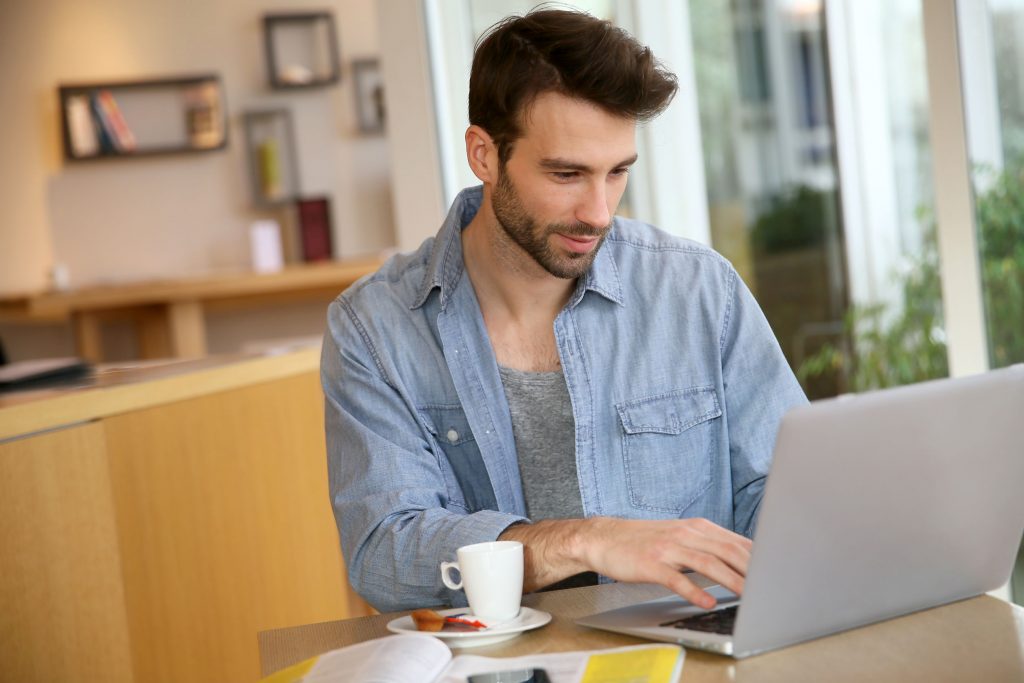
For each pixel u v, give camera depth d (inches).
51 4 216.8
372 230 223.6
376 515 50.5
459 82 106.2
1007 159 80.9
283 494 96.8
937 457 38.2
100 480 73.9
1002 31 80.2
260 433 93.7
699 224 142.0
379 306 57.6
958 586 41.2
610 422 56.3
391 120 106.2
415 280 58.2
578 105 48.7
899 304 161.9
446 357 56.1
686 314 57.4
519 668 37.3
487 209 55.0
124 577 76.2
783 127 157.9
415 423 56.1
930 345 154.9
